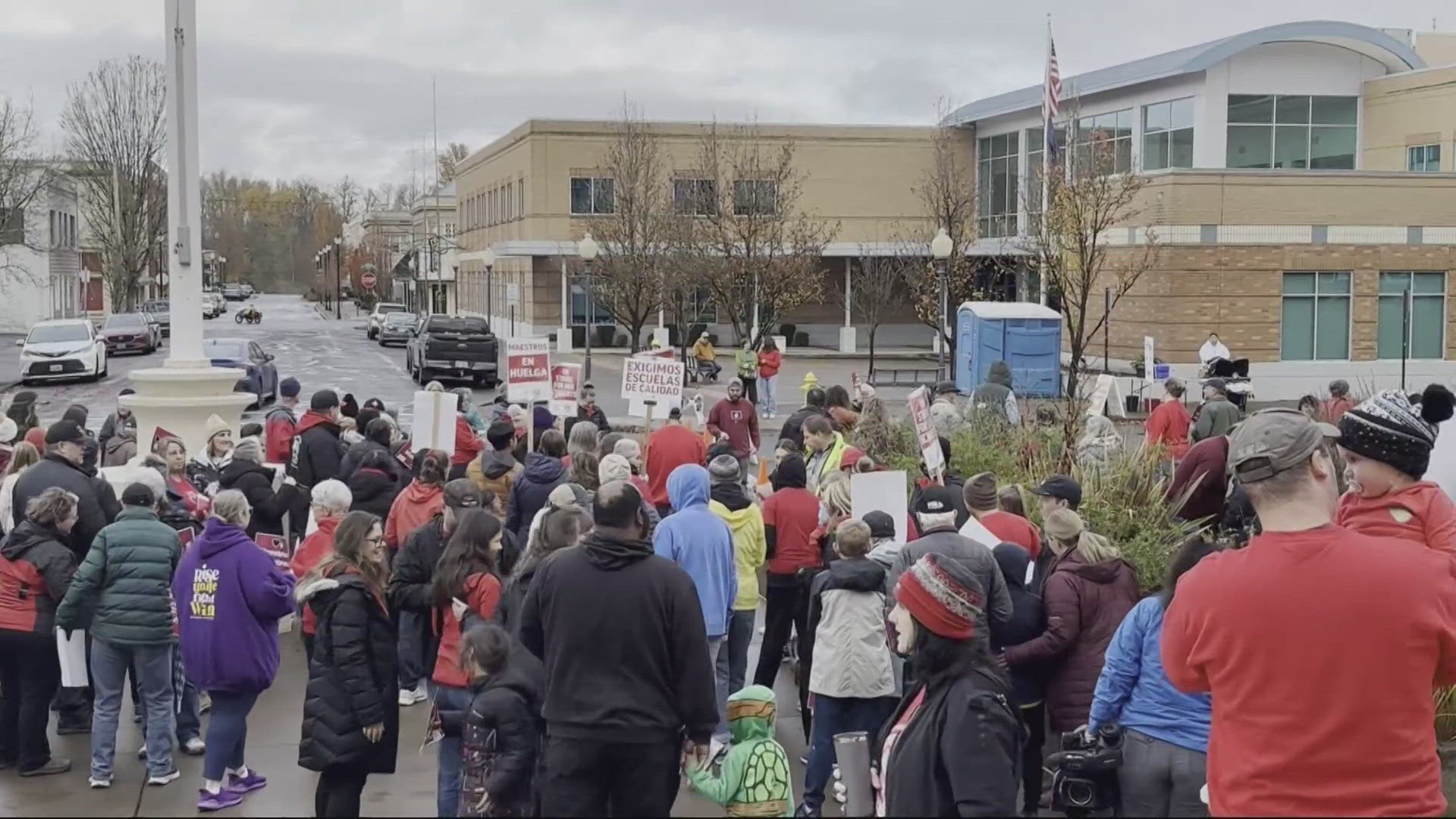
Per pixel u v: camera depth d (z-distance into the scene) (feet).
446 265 279.28
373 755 23.13
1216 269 117.80
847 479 31.91
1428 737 11.27
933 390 93.91
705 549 28.43
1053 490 24.73
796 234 146.51
